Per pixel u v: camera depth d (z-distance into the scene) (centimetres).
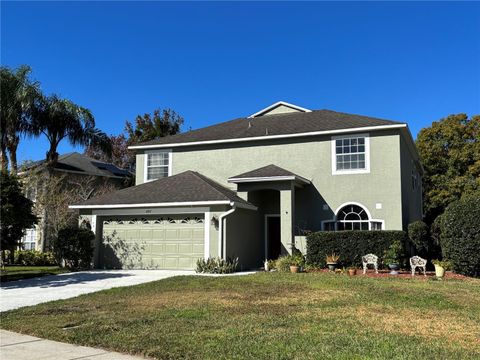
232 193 2009
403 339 708
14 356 646
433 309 966
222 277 1505
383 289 1209
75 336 742
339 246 1747
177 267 1830
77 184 2834
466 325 817
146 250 1886
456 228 1562
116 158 4150
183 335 735
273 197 2147
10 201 1531
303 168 2080
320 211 2020
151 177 2350
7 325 844
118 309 980
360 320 851
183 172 2177
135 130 4259
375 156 1962
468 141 3406
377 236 1705
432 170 3466
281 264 1714
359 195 1967
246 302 1043
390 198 1916
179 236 1844
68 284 1456
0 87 2398
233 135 2248
